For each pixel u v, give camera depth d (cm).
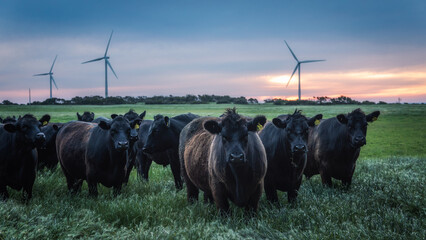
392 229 505
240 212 612
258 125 564
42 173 1049
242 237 507
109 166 793
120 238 500
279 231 518
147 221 586
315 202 647
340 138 825
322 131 875
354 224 533
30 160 762
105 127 778
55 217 574
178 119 1035
